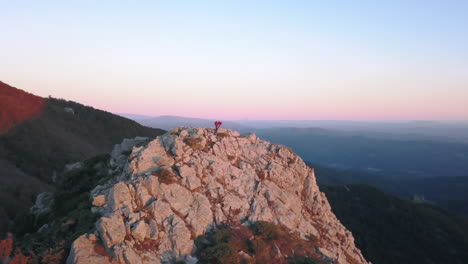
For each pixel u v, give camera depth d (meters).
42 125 72.31
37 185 49.34
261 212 21.70
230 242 18.41
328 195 70.75
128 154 26.28
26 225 24.03
